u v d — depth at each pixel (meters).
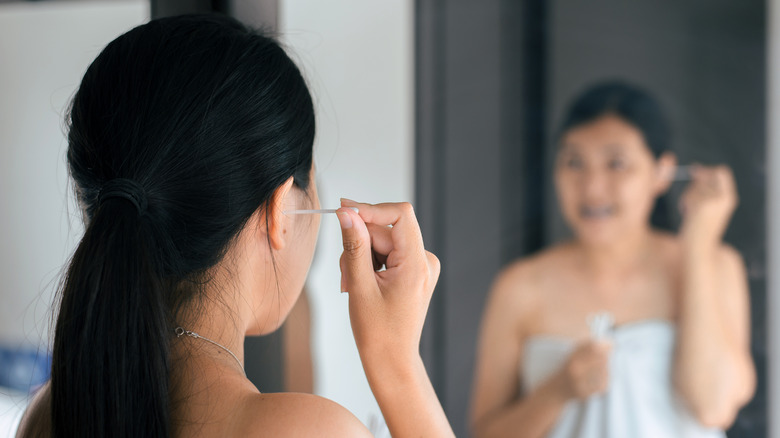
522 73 1.81
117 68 0.85
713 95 1.73
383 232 0.92
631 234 1.79
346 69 1.84
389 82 1.83
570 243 1.82
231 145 0.84
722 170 1.73
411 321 0.92
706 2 1.71
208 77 0.84
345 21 1.83
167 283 0.86
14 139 2.31
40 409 0.89
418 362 0.94
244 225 0.86
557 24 1.79
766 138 1.71
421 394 0.93
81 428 0.81
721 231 1.75
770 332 1.73
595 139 1.78
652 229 1.79
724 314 1.75
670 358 1.78
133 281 0.81
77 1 2.21
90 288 0.81
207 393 0.84
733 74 1.71
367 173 1.86
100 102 0.85
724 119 1.73
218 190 0.84
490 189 1.84
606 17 1.76
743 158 1.73
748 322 1.74
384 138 1.84
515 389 1.89
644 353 1.79
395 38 1.83
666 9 1.73
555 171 1.82
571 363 1.83
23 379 2.21
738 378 1.75
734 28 1.71
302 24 1.84
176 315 0.86
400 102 1.83
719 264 1.75
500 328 1.88
